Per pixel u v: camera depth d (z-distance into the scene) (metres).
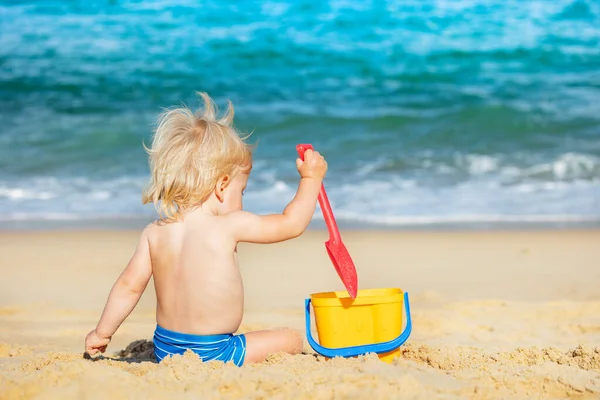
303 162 2.82
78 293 4.99
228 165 2.77
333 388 2.19
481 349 3.38
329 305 2.77
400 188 8.90
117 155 10.31
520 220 7.72
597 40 15.60
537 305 4.47
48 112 12.32
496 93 13.18
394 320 2.83
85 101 12.91
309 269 5.73
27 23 16.33
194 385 2.26
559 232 7.20
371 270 5.68
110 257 6.18
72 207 8.20
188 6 16.81
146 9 16.77
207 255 2.68
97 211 8.05
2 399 2.11
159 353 2.76
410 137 10.99
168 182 2.73
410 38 15.84
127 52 15.20
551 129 11.22
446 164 9.83
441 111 12.18
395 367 2.45
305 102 12.82
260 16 16.41
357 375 2.27
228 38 15.69
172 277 2.71
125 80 14.03
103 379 2.24
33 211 8.03
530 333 3.84
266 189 8.57
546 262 5.98
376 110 12.29
